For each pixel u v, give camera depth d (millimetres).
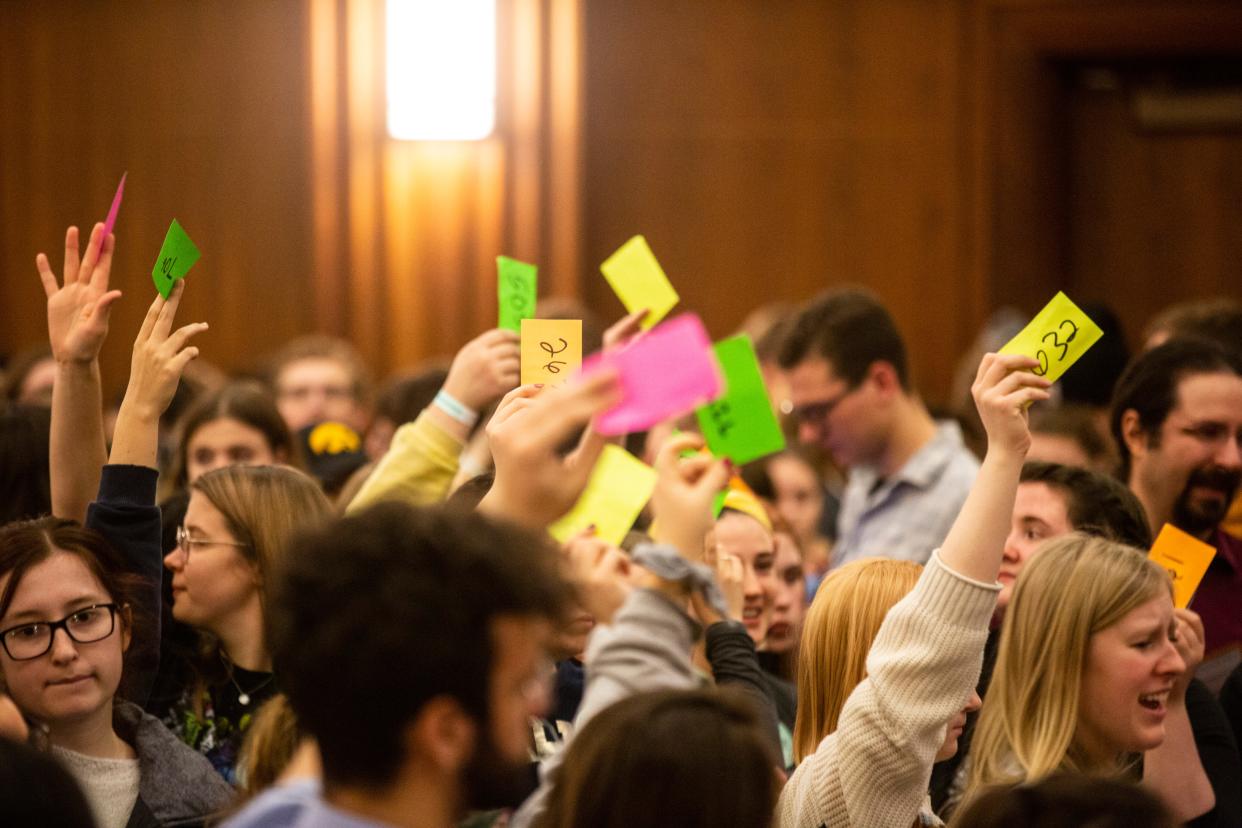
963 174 14891
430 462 5672
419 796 2668
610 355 3133
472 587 2672
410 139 14938
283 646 2729
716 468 3586
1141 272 15211
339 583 2682
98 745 4520
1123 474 6512
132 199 15469
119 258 15500
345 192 15062
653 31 15156
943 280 14906
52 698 4379
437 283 15008
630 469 3832
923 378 14922
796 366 7582
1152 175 15180
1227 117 14953
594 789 3141
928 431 7633
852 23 14961
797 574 6707
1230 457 6195
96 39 15500
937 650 4074
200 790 4613
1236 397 6199
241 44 15312
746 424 3988
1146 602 4684
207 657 5254
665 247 15211
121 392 11500
